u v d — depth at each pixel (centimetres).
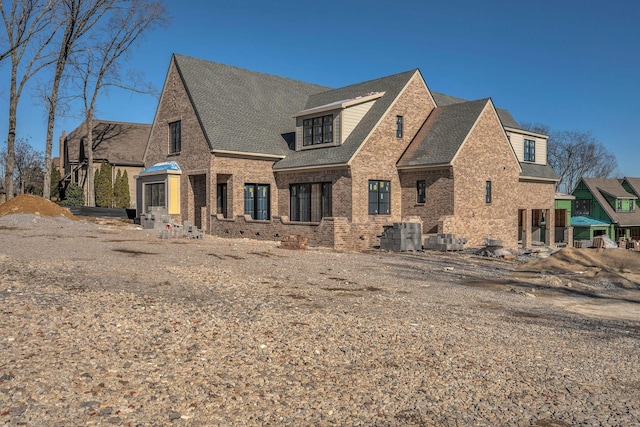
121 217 3509
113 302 845
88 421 438
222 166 2672
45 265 1158
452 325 874
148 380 535
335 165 2486
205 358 616
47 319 712
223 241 2131
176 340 673
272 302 953
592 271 1803
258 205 2817
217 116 2830
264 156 2772
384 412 507
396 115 2708
